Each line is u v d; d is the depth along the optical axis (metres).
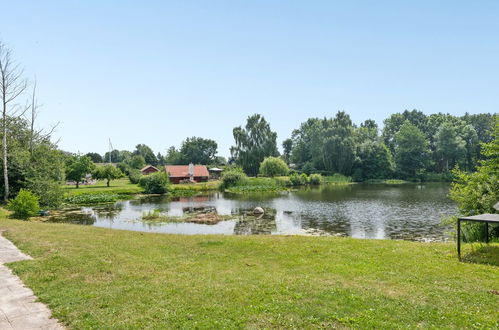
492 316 6.34
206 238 15.43
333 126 91.06
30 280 8.59
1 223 18.86
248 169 90.50
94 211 34.53
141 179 59.53
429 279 8.69
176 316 6.38
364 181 87.75
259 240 14.74
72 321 6.25
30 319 6.38
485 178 17.58
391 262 10.55
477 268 9.67
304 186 72.00
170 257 11.36
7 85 28.94
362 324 6.00
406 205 37.19
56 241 13.47
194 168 81.56
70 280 8.62
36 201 25.88
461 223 16.39
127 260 10.66
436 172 95.94
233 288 7.95
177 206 39.03
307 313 6.48
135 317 6.36
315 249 12.67
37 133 35.81
